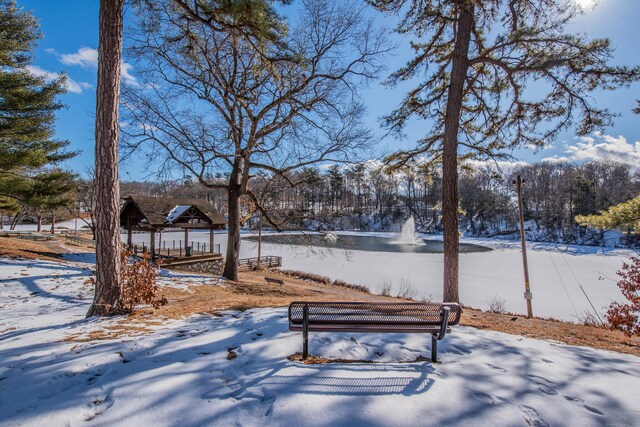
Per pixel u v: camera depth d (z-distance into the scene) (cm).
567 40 816
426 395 291
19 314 665
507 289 2258
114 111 594
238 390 293
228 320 548
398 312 394
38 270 1193
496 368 364
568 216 6166
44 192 1512
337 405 270
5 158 1374
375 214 8619
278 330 468
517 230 6462
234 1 700
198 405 267
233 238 1502
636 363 409
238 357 369
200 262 2017
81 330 486
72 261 1667
